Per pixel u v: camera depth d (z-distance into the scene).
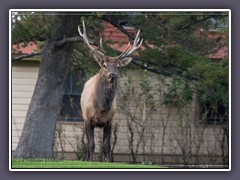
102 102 26.50
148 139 36.16
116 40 34.84
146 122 36.16
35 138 31.44
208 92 31.84
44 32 30.92
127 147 36.28
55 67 31.56
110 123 27.12
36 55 33.44
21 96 36.75
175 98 35.81
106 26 33.28
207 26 32.22
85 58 33.88
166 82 35.97
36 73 36.84
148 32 31.44
